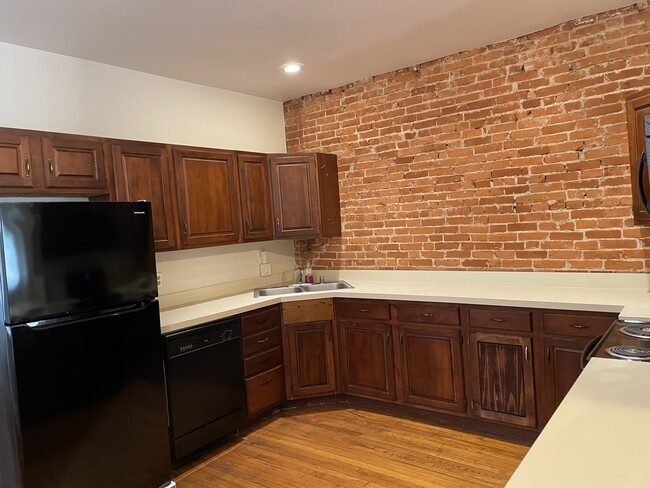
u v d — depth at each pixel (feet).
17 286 6.95
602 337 6.87
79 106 10.21
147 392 8.64
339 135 14.14
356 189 13.94
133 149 10.06
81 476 7.64
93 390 7.81
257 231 12.97
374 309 11.69
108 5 7.87
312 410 12.38
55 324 7.36
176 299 11.97
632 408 4.20
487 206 11.66
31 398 7.06
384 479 8.88
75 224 7.63
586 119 10.21
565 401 4.46
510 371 9.82
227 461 9.98
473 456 9.49
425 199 12.65
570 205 10.53
